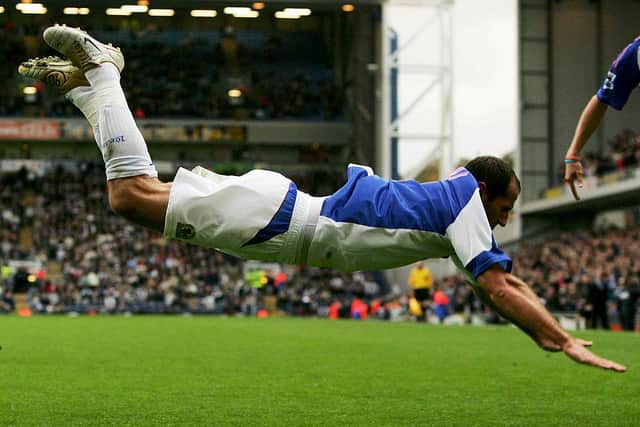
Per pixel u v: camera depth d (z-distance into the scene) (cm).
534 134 5366
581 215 5372
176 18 6525
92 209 5828
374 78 5416
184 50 6588
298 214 665
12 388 1037
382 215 654
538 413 853
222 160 6147
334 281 5212
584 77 5347
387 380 1146
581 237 4728
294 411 859
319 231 662
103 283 5069
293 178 5975
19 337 2055
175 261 5400
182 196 663
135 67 6419
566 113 5356
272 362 1411
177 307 4875
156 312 4844
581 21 5338
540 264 4353
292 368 1309
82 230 5656
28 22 6262
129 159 671
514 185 661
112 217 5800
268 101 6284
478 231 636
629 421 805
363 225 657
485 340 2097
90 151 6134
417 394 998
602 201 4756
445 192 652
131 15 6412
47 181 5925
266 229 661
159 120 5916
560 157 5359
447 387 1069
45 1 4984
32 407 878
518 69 5356
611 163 4591
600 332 2692
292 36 6688
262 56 6600
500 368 1318
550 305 3662
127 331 2395
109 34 6581
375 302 4616
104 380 1127
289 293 4984
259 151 6206
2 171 6009
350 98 5962
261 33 6681
